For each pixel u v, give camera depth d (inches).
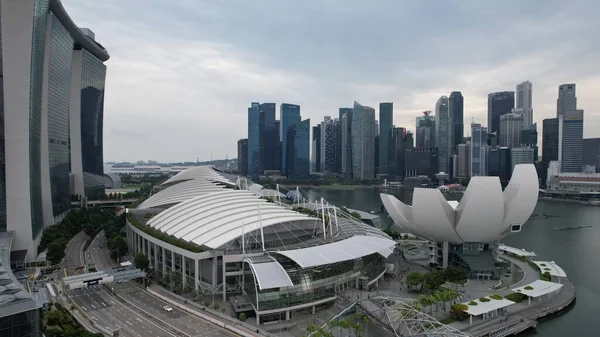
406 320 4141.2
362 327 4471.0
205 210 6648.6
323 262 4662.9
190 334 4126.5
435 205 6058.1
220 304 4928.6
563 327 4648.1
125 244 7057.1
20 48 6688.0
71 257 7229.3
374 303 4761.3
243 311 4598.9
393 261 7003.0
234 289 5162.4
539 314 4842.5
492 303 4808.1
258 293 4480.8
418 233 6835.6
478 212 5851.4
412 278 5482.3
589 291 5954.7
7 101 6648.6
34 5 6811.0
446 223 6127.0
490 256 6402.6
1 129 6584.6
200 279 5502.0
